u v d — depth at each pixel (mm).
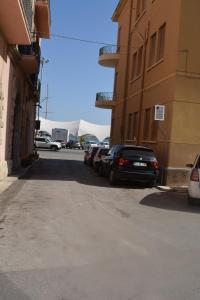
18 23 15539
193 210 12703
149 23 25344
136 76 28422
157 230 9477
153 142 22109
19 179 18750
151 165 18234
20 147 25891
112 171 18500
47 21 28906
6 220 9656
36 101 38625
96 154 26578
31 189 15422
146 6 26516
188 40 19500
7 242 7711
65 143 80125
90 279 5891
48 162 33656
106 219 10430
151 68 23984
